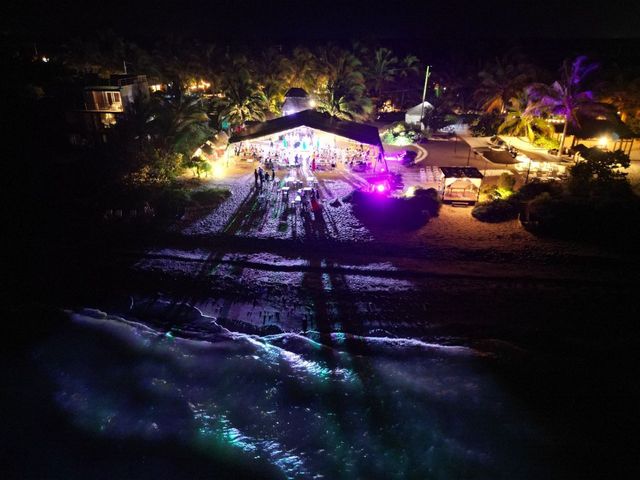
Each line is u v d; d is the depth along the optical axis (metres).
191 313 22.16
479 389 17.77
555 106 45.34
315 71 65.81
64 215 31.56
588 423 16.30
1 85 43.25
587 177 33.00
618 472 14.58
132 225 30.27
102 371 18.69
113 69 64.62
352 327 21.19
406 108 71.56
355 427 16.30
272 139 46.75
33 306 22.73
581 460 14.98
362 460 15.05
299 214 31.75
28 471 14.62
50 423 16.38
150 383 18.16
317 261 26.05
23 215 31.34
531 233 28.92
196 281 24.48
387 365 19.02
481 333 20.73
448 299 22.98
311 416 16.72
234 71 65.19
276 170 41.12
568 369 18.66
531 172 39.56
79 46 68.06
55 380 18.30
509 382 18.09
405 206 31.22
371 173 40.16
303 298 23.09
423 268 25.31
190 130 40.56
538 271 25.08
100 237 28.97
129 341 20.36
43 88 49.34
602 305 22.52
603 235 28.00
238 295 23.39
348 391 17.78
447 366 18.89
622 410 16.83
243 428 16.28
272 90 61.91
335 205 32.97
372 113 64.94
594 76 55.72
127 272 25.36
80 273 25.39
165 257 26.70
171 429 16.16
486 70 65.06
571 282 24.23
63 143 42.97
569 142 46.38
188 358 19.41
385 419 16.58
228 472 14.60
